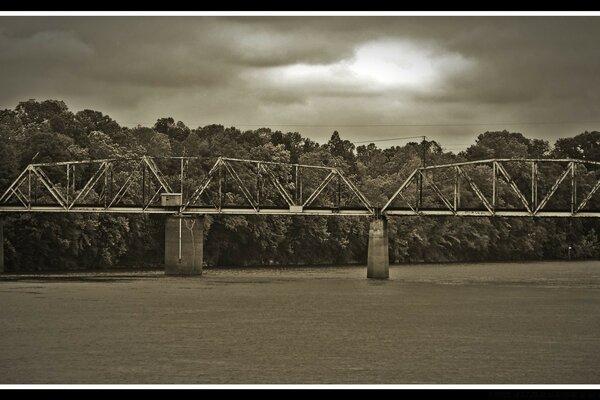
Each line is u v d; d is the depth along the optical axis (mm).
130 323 127750
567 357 105500
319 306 149375
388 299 161000
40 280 191875
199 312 140000
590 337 119125
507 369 99125
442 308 148250
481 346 112000
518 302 157875
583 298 165000
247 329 123312
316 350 108438
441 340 115938
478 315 139750
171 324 127188
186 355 104875
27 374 95125
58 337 115812
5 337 115750
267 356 104625
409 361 102750
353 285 189875
